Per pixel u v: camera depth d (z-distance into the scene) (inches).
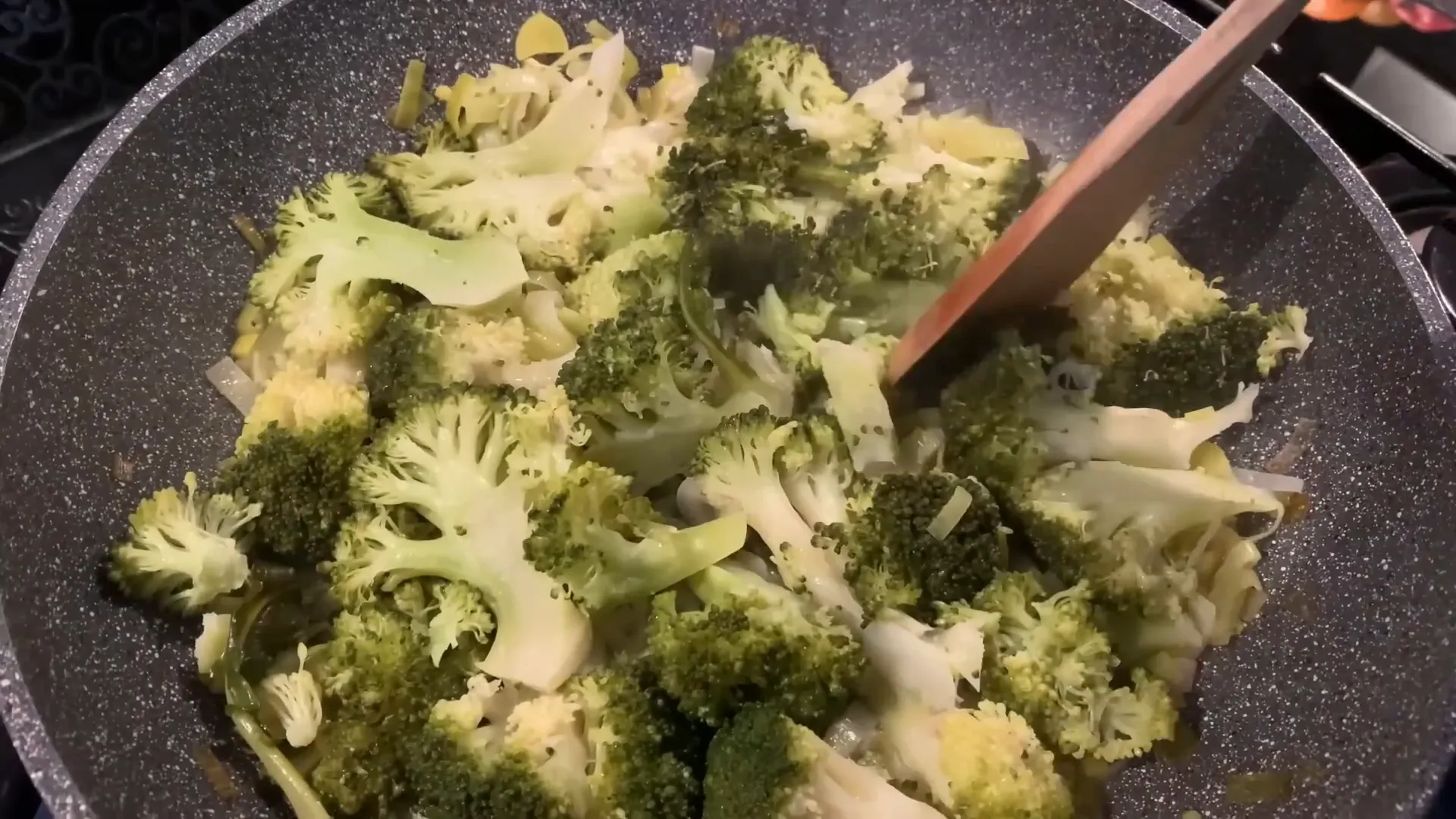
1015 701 8.8
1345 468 9.6
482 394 9.6
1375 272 9.6
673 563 8.9
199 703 8.8
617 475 9.2
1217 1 11.7
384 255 10.3
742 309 10.6
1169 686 9.4
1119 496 9.5
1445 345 9.1
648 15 11.8
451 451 9.4
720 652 8.4
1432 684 8.4
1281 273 10.2
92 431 9.1
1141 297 10.3
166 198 9.9
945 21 11.5
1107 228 8.5
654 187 10.9
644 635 9.1
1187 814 9.1
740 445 9.4
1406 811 8.1
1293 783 8.8
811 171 11.0
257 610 9.2
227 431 10.0
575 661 8.8
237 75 10.3
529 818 8.2
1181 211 10.7
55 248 9.1
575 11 11.7
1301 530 9.7
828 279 10.3
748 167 10.9
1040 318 9.7
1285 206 10.1
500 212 10.7
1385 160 11.5
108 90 11.9
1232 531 9.8
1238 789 9.0
